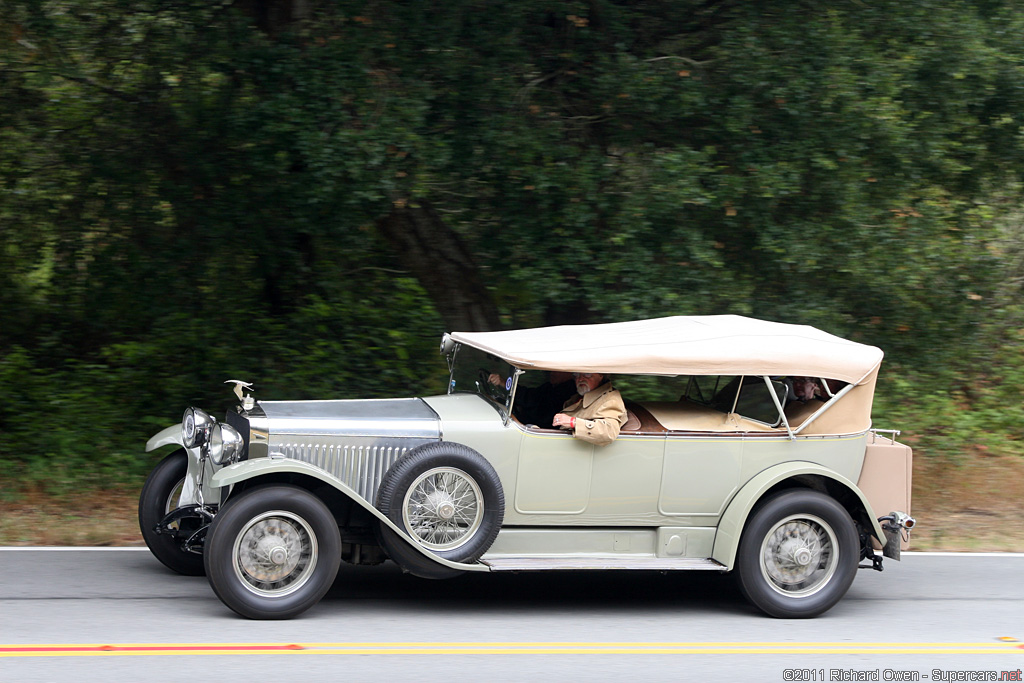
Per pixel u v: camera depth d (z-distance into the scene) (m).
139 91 15.20
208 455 9.60
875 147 14.44
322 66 13.22
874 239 14.72
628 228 13.89
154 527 10.12
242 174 14.86
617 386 13.59
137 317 19.17
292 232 15.95
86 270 17.69
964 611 9.70
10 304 20.11
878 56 14.18
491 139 13.89
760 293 15.16
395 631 8.52
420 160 13.52
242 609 8.52
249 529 8.54
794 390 10.12
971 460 18.36
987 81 14.72
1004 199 18.39
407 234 16.16
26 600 9.12
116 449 16.38
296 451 9.19
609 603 9.87
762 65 13.88
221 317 18.45
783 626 9.10
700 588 10.62
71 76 15.01
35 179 16.52
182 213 15.60
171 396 18.02
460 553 8.89
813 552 9.45
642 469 9.45
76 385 18.39
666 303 13.96
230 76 14.08
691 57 15.20
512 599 9.88
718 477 9.56
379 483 9.30
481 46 13.93
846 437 9.85
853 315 15.69
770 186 13.77
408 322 19.81
